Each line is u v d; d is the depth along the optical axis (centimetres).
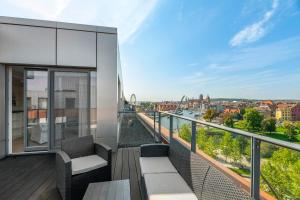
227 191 154
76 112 453
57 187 266
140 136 535
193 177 209
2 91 410
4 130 413
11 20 405
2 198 246
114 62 453
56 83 446
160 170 245
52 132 441
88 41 439
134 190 264
